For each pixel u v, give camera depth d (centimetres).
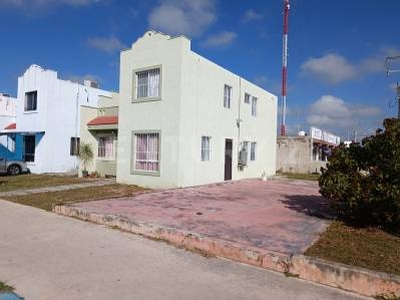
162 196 1302
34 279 521
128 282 518
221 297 477
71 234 794
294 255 595
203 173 1727
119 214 937
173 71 1559
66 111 2545
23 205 1175
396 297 488
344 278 529
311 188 1728
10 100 2891
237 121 2059
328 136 3769
